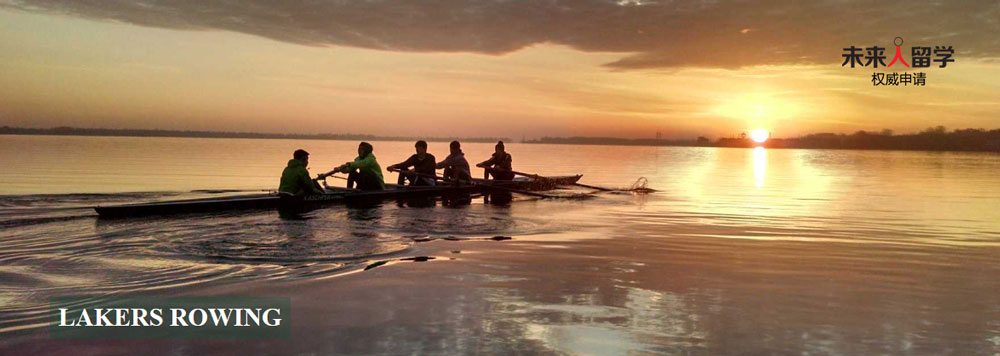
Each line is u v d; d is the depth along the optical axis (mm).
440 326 3479
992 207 11617
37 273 4680
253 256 5422
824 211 10703
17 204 9320
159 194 11625
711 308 3961
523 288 4453
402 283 4527
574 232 7527
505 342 3213
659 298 4219
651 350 3119
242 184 16578
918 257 6020
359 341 3197
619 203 12008
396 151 65938
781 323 3635
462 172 13711
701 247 6516
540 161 42875
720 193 15172
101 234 6539
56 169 21719
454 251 5949
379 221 8078
